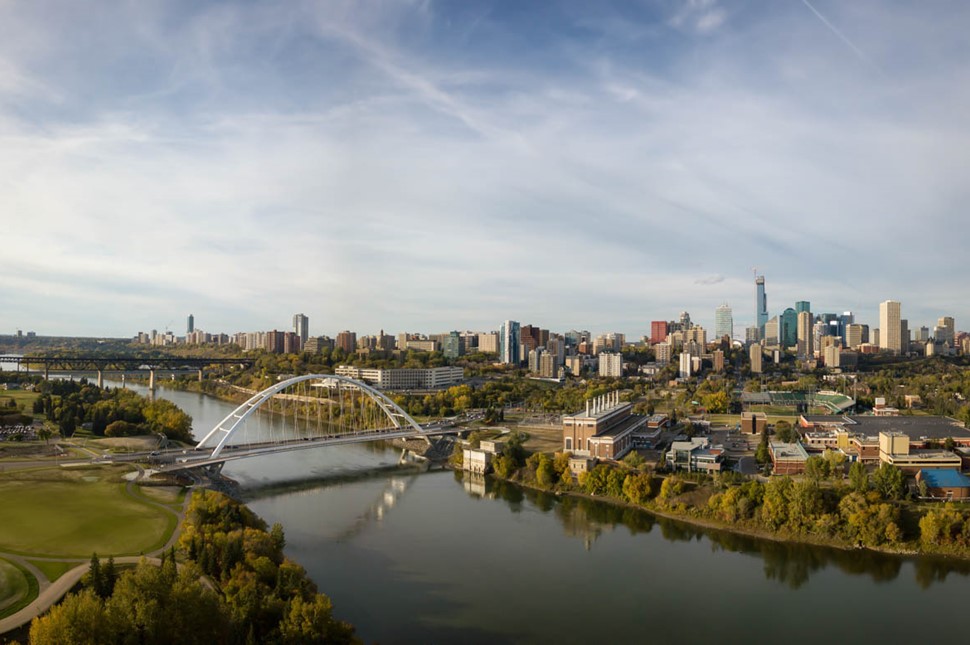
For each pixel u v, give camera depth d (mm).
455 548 159500
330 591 133000
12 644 93188
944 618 122875
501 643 113125
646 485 194875
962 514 156250
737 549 158500
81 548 130125
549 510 194500
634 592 134000
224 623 93562
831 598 131375
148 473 194000
